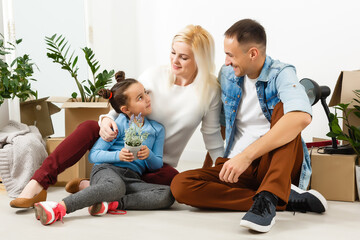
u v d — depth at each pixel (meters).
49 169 1.89
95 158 1.99
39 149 2.27
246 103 1.97
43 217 1.66
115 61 3.80
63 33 3.33
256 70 1.88
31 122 2.65
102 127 2.00
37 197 1.86
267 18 3.05
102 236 1.55
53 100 2.50
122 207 1.90
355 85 2.23
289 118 1.67
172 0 3.50
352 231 1.66
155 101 2.13
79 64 3.49
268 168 1.78
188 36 2.02
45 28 3.15
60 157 1.92
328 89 2.24
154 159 2.05
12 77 2.42
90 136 2.02
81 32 3.52
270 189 1.62
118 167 1.99
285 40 2.98
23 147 2.21
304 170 1.95
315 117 2.89
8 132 2.41
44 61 3.12
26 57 2.46
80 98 2.67
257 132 1.96
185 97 2.11
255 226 1.56
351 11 2.75
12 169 2.21
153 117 2.15
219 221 1.76
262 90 1.89
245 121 2.00
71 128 2.52
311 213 1.92
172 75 2.12
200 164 3.31
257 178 1.90
